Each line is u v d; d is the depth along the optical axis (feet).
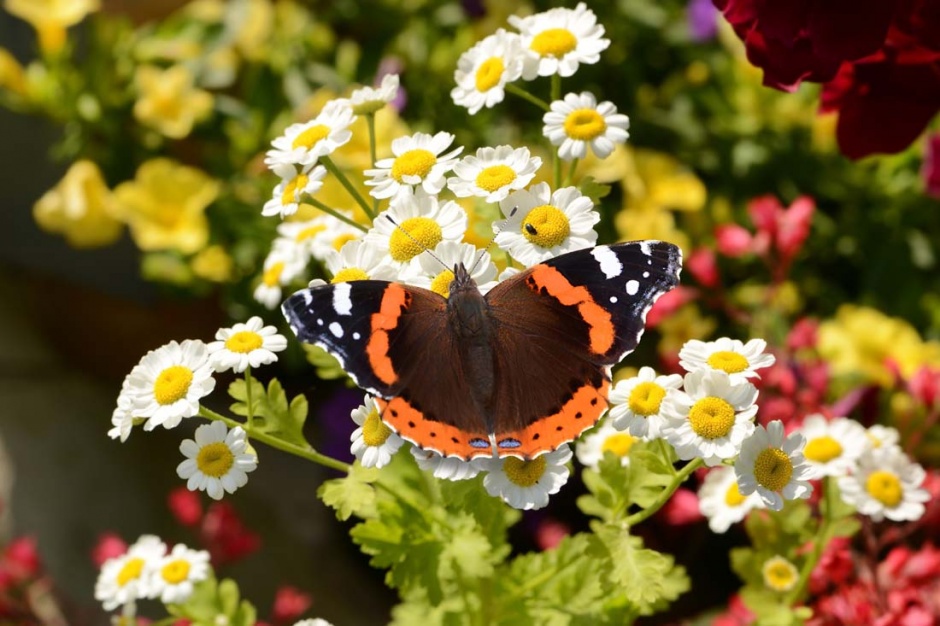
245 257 1.91
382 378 1.33
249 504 1.99
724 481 1.47
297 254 1.49
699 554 1.88
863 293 1.92
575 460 1.84
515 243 1.35
